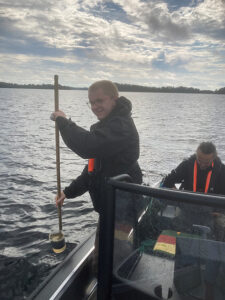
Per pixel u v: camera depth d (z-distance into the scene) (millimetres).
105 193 1057
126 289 1100
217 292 960
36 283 3217
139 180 1932
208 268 966
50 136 17703
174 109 61469
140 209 1005
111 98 1835
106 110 1848
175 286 1026
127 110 1809
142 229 1016
